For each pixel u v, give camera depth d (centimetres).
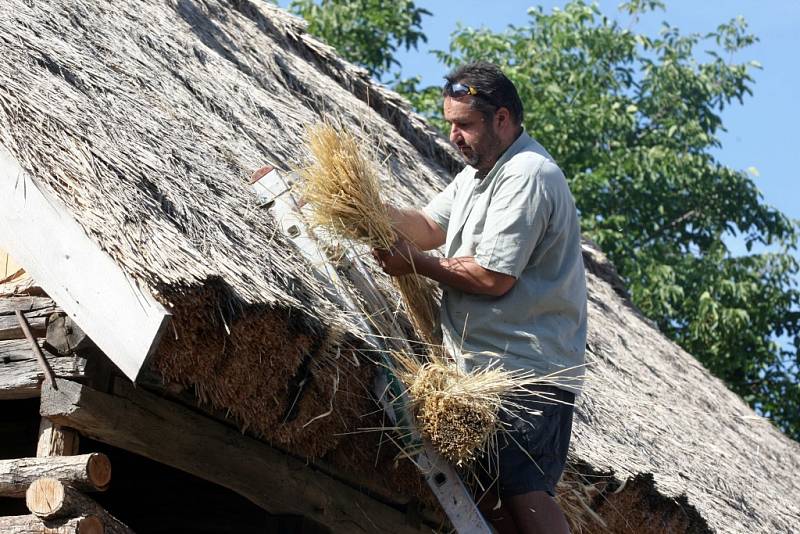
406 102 866
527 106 1556
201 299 339
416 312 425
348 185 391
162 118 450
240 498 561
